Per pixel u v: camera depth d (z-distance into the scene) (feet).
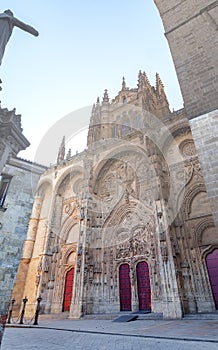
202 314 59.36
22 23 17.20
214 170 36.35
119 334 40.22
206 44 50.88
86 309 81.30
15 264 43.50
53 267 103.50
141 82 136.36
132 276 82.94
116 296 83.87
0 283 39.93
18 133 28.78
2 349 29.68
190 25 56.95
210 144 38.81
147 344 30.99
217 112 40.91
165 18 64.18
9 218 46.16
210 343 29.19
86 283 85.15
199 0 59.11
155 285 75.41
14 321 79.00
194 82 48.08
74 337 40.09
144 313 70.69
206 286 66.39
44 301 95.86
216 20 52.60
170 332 38.93
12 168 48.60
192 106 45.50
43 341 36.24
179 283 66.23
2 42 15.87
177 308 61.46
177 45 56.70
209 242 71.61
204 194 78.07
